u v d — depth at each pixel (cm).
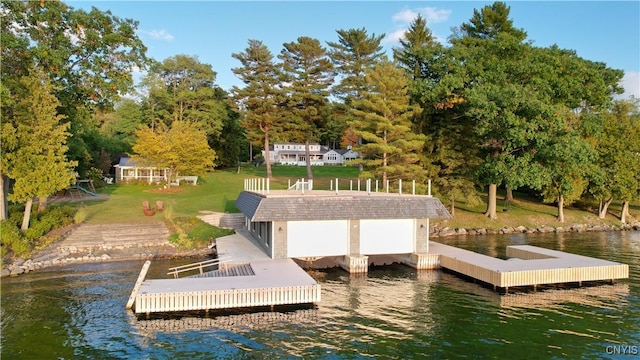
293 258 2628
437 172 4200
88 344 1472
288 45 5362
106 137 6869
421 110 3838
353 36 5825
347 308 1858
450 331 1605
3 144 2645
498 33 4378
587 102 4503
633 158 4525
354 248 2550
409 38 4750
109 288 2097
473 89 3738
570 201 4622
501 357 1395
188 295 1725
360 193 2981
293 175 6719
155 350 1433
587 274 2184
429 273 2484
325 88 5494
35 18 2830
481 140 4147
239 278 1961
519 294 2066
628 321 1705
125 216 3528
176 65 6619
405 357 1395
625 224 4569
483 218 4356
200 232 3200
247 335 1561
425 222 2662
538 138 3647
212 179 6012
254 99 5344
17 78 2916
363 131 3897
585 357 1391
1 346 1450
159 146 4791
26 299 1927
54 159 2767
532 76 3959
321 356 1395
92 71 3173
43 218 3003
